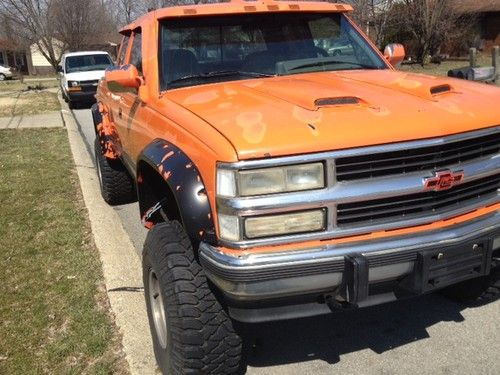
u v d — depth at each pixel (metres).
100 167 6.68
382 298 3.05
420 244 2.90
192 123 3.17
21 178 8.02
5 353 3.70
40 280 4.70
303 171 2.75
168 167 3.08
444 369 3.40
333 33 4.59
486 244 3.08
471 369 3.39
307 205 2.76
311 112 3.00
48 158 9.33
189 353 3.03
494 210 3.21
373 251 2.83
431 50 28.19
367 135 2.82
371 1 21.92
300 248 2.78
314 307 2.96
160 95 3.97
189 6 4.41
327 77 3.95
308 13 4.56
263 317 2.92
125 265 4.90
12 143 10.96
